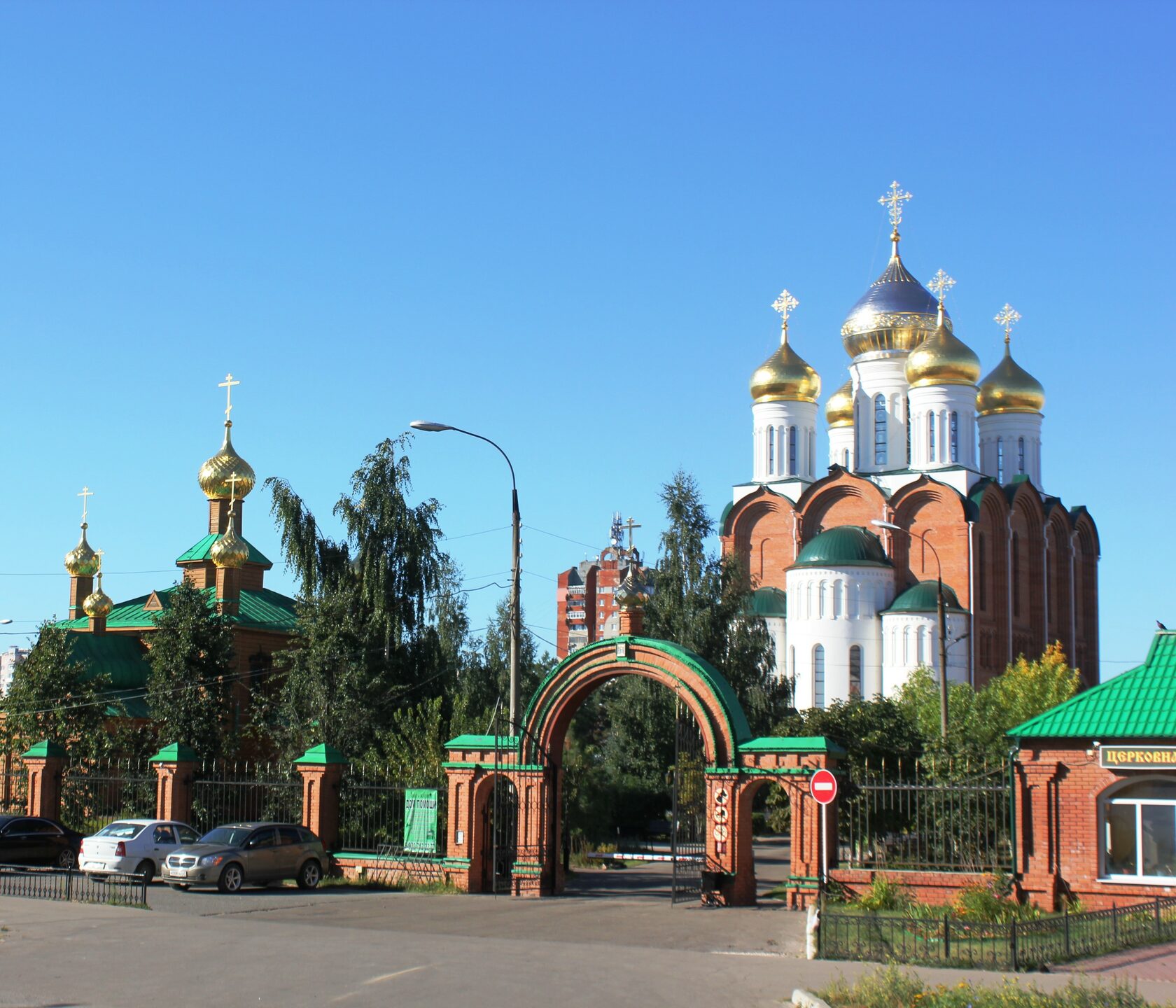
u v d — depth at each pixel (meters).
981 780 30.11
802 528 76.50
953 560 70.88
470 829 32.19
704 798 31.88
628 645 31.48
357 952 19.75
